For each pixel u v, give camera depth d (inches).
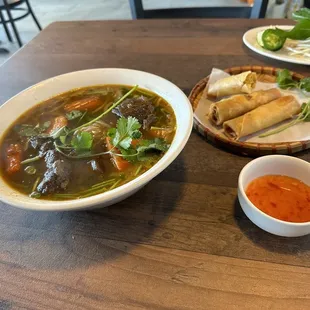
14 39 168.6
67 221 32.2
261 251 28.2
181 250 28.9
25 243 30.6
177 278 26.8
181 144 28.6
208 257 28.1
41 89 42.1
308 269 26.7
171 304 25.1
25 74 58.1
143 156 33.3
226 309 24.6
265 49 58.1
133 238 30.2
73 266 28.4
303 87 46.6
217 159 38.0
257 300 24.9
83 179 32.4
